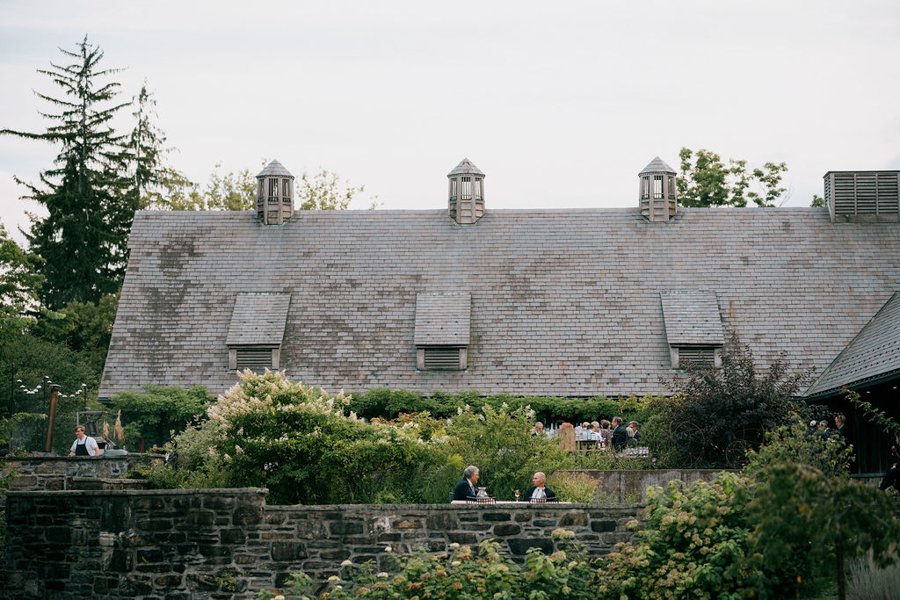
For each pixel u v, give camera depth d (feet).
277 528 61.31
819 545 42.73
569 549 59.47
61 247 186.29
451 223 127.54
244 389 77.71
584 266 122.72
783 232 125.18
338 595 55.42
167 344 117.70
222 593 61.16
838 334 115.65
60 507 63.31
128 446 111.96
